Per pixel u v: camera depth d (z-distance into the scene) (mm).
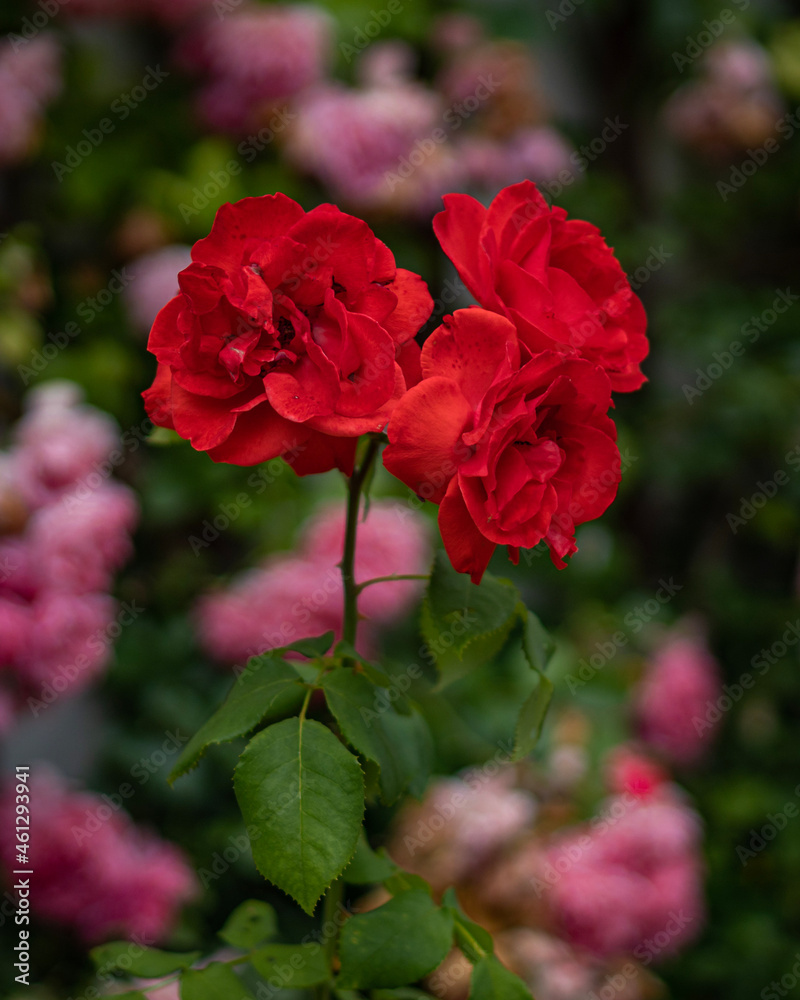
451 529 637
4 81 1412
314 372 639
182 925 1289
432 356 638
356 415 635
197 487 1574
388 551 1308
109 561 1130
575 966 1175
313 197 1655
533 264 657
